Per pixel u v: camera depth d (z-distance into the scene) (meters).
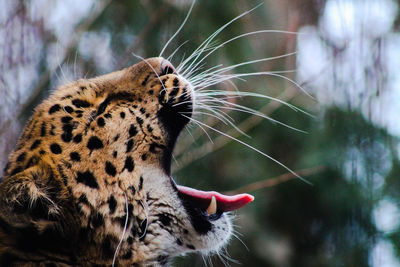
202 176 11.00
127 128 6.17
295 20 11.66
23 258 5.70
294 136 11.19
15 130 9.89
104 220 5.84
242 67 10.80
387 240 10.59
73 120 6.01
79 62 10.74
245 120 10.68
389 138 10.86
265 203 11.49
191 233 6.41
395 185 10.75
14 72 9.91
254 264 11.19
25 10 10.06
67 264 5.77
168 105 6.48
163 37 10.73
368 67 10.75
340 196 10.80
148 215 6.12
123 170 6.02
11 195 5.35
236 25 10.88
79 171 5.81
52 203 5.61
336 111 10.98
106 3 10.98
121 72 6.65
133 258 6.02
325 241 11.35
